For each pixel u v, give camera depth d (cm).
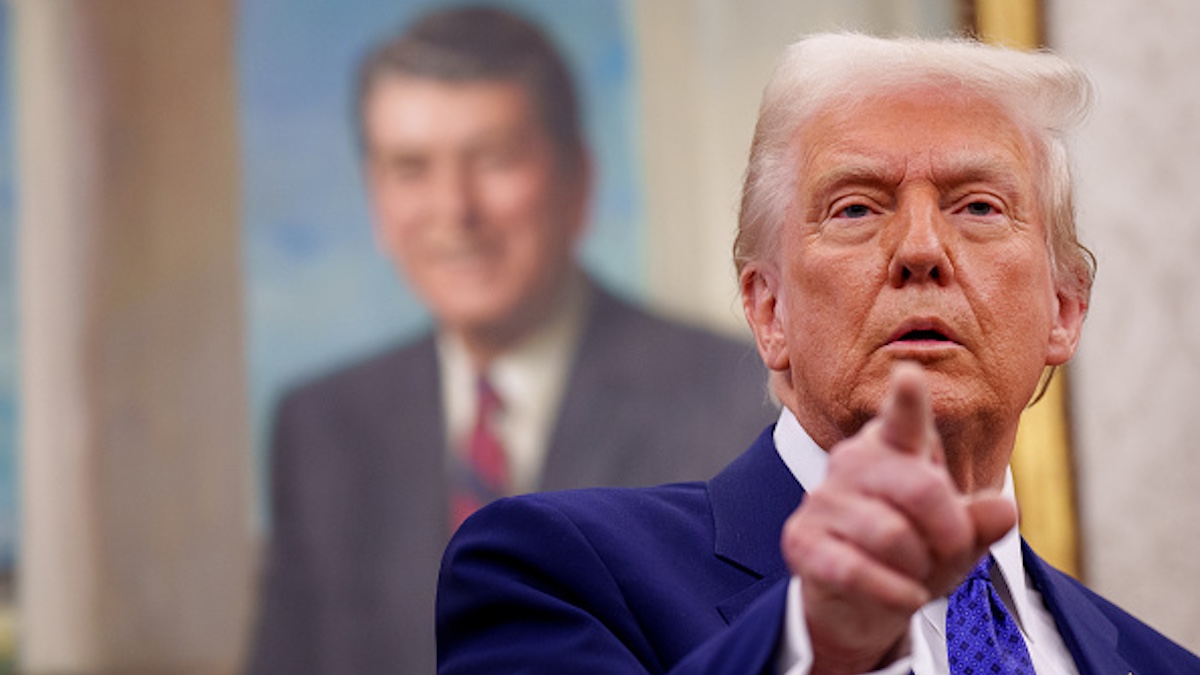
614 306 621
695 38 632
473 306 619
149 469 609
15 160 617
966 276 291
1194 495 625
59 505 606
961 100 305
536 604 285
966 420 287
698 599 292
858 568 198
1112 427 629
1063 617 320
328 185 622
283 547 606
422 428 612
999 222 298
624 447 614
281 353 615
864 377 288
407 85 625
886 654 217
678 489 323
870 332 289
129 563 605
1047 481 619
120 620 603
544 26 631
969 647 293
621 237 625
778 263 319
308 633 602
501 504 305
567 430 614
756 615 222
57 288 614
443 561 312
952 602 298
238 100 623
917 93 305
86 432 609
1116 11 641
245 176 621
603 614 285
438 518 608
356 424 612
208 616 603
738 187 625
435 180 623
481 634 293
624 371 618
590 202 626
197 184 620
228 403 612
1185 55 643
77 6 623
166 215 620
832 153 303
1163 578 622
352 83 625
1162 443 628
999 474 301
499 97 627
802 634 214
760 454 323
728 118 630
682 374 618
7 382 609
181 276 617
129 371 612
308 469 609
